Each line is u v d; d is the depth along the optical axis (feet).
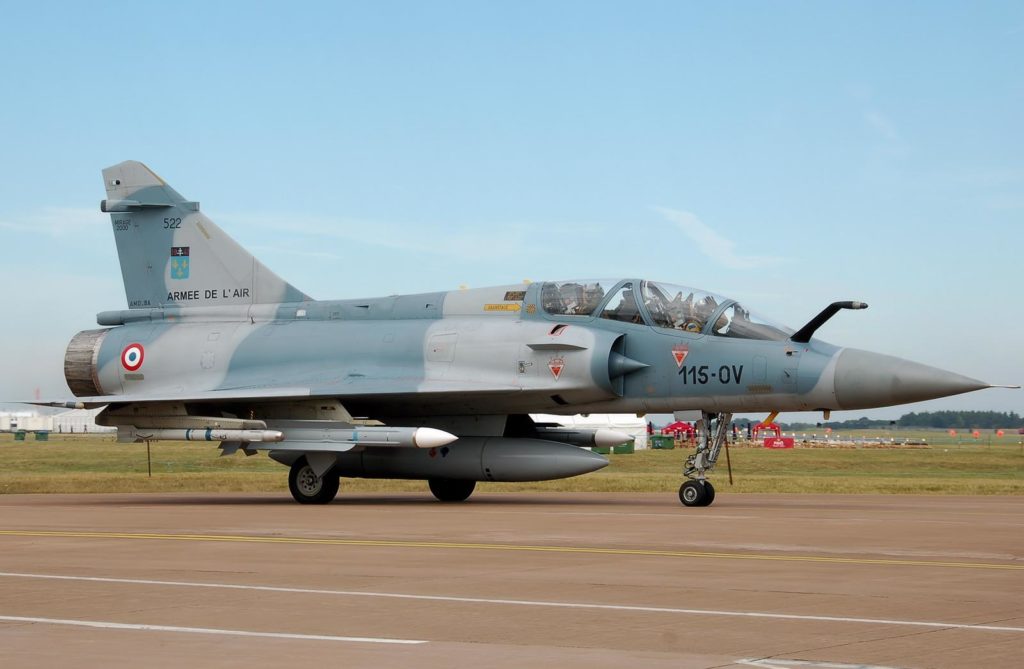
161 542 41.37
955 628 23.61
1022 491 79.92
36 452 191.52
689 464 62.39
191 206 78.43
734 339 61.67
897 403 58.65
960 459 163.73
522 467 64.03
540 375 63.46
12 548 39.37
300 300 74.95
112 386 76.89
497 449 65.10
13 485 86.58
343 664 20.21
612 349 63.41
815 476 118.11
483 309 67.82
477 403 67.31
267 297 75.72
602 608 26.18
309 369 69.97
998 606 26.43
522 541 41.37
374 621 24.61
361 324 71.00
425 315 69.72
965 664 20.20
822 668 19.92
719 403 61.77
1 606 26.66
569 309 65.36
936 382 57.41
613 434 68.85
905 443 290.15
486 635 23.00
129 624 24.25
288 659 20.63
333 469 67.62
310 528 46.93
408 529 46.29
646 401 63.57
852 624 24.07
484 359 65.21
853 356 59.41
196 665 20.13
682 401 62.69
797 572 32.48
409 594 28.37
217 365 73.15
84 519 52.65
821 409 60.44
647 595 28.14
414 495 76.79
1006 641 22.22
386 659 20.63
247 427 65.57
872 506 61.62
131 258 79.56
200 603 27.04
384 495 76.89
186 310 77.30
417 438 61.77
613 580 30.81
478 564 34.45
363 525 48.34
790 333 61.67
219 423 66.08
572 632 23.30
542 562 34.94
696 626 23.90
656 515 53.67
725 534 43.65
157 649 21.57
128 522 50.62
